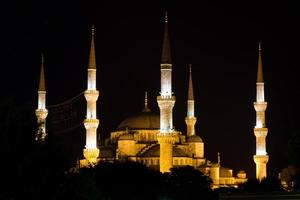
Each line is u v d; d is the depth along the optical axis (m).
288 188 178.00
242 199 154.25
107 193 150.25
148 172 169.12
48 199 93.81
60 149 97.19
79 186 100.25
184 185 191.00
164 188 174.75
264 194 153.12
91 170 162.50
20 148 92.62
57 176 96.25
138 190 163.75
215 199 195.38
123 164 166.12
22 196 91.38
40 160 93.81
